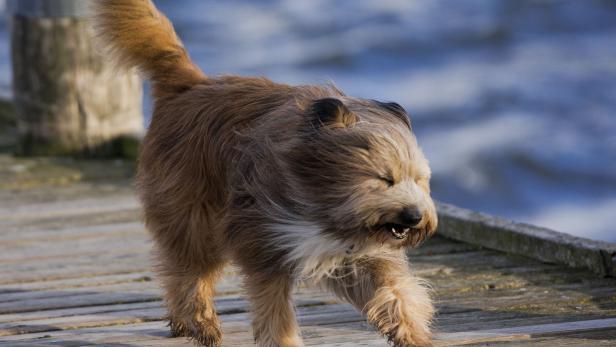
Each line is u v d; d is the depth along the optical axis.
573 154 24.44
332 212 7.22
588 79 30.88
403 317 7.55
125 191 14.95
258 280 7.71
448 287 10.34
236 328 9.18
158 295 10.38
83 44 16.11
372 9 40.78
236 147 7.82
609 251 10.39
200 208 8.34
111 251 12.10
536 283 10.36
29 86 16.27
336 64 32.91
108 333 9.09
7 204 14.27
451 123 27.03
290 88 8.16
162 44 8.93
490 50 34.78
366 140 7.13
